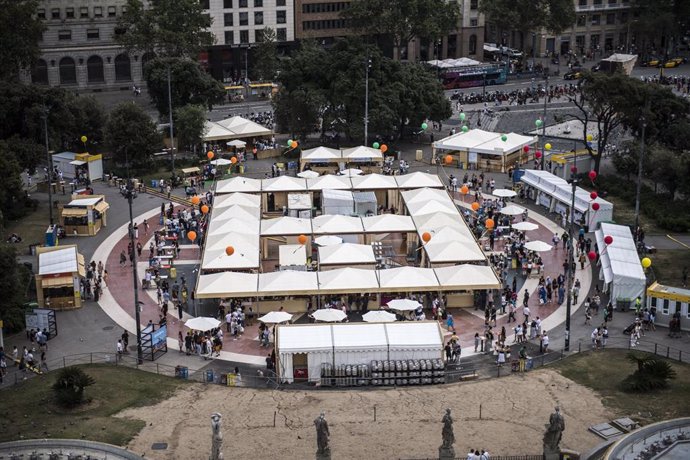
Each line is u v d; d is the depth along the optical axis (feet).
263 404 298.56
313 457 264.11
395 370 313.32
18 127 546.26
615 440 265.95
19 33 615.16
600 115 522.88
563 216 476.54
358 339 318.65
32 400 296.51
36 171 561.43
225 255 396.57
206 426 282.97
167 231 455.22
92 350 346.13
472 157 564.71
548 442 254.27
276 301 376.89
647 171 506.07
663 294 356.38
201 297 366.43
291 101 586.45
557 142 610.65
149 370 328.08
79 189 520.01
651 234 453.58
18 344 350.84
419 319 361.51
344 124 578.25
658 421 280.51
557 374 318.24
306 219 442.09
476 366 330.13
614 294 375.45
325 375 313.73
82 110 578.25
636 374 306.14
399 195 485.56
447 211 444.55
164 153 586.45
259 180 497.87
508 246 431.43
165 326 344.90
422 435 276.21
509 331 360.28
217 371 328.29
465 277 375.25
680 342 345.31
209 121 600.80
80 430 276.00
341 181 496.23
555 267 422.41
